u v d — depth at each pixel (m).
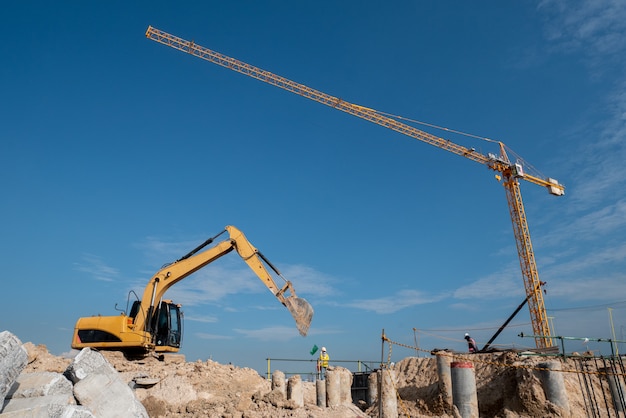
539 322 60.69
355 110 67.31
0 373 11.80
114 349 24.16
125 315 24.62
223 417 19.11
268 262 25.67
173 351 26.17
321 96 66.00
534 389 22.12
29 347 20.69
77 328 24.48
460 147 69.88
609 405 23.05
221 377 22.88
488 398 23.98
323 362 29.34
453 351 26.66
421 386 26.98
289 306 24.47
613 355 20.48
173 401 20.31
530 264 64.94
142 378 21.17
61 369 20.44
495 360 25.80
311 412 20.31
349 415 20.91
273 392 21.20
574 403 22.53
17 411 12.17
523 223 67.19
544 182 71.00
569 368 24.55
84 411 12.55
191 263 25.78
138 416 14.47
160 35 59.97
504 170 69.62
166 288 25.94
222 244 25.86
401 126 68.94
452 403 22.88
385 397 21.22
